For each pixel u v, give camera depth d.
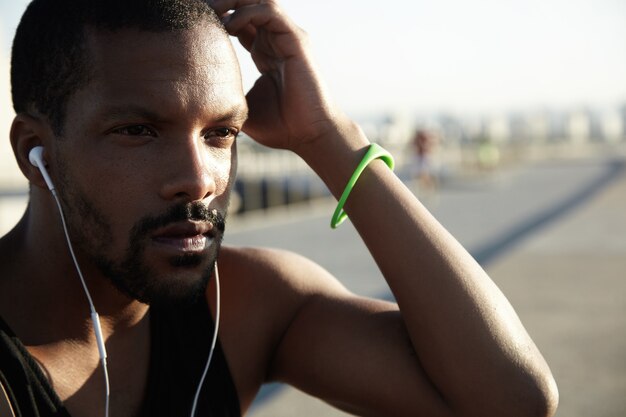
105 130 1.03
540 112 48.47
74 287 1.12
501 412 1.25
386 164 1.46
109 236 1.04
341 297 1.47
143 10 1.03
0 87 8.69
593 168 28.64
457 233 10.28
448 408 1.29
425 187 18.95
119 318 1.16
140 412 1.17
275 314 1.44
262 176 14.38
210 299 1.34
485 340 1.26
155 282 1.05
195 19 1.07
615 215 11.88
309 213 14.60
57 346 1.11
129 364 1.17
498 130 43.59
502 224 11.35
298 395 3.69
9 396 1.01
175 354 1.23
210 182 1.06
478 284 1.31
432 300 1.29
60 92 1.04
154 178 1.04
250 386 1.38
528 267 7.20
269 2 1.45
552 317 5.18
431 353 1.29
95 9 1.03
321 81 1.46
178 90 1.03
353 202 1.40
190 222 1.05
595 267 7.12
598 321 5.05
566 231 9.95
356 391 1.38
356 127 1.46
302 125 1.44
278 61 1.48
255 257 1.46
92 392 1.12
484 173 27.25
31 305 1.11
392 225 1.35
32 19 1.08
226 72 1.08
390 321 1.41
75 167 1.04
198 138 1.07
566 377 3.88
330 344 1.41
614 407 3.43
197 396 1.19
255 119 1.48
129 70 1.02
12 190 9.58
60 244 1.11
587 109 49.47
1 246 1.17
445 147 32.66
